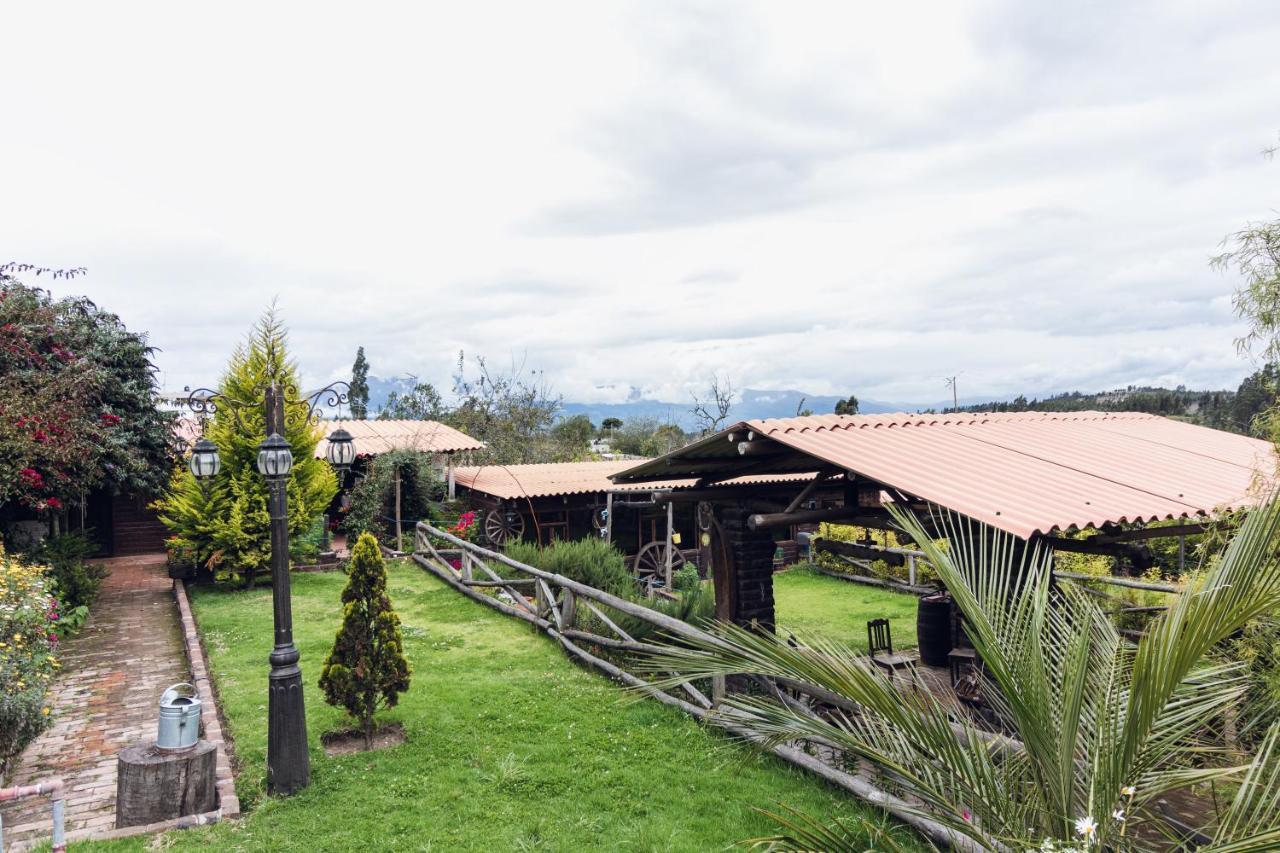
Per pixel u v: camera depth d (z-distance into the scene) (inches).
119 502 727.7
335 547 716.0
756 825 213.2
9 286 498.6
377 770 251.9
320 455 759.7
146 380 578.9
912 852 194.9
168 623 469.7
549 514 733.3
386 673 274.1
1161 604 357.1
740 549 381.1
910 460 295.7
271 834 212.2
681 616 392.8
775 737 142.1
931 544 138.6
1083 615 132.0
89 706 331.3
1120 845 115.0
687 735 277.3
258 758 260.4
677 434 1403.8
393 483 706.8
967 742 132.6
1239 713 152.3
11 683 248.8
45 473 445.4
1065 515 239.3
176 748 226.5
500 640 413.4
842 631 491.5
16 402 421.7
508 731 283.6
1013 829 119.8
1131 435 443.2
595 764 255.0
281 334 564.4
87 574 527.5
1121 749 113.8
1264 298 186.7
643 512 767.7
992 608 136.1
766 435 301.1
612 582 512.1
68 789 253.4
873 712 142.1
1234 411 573.3
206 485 542.3
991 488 266.4
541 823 216.1
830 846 127.2
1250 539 106.7
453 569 577.0
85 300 561.9
